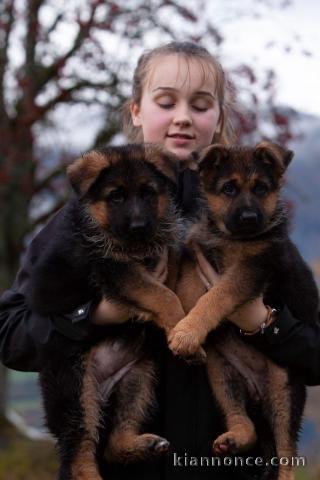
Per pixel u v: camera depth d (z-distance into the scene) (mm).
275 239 2180
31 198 4621
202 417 2064
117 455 2076
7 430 4621
